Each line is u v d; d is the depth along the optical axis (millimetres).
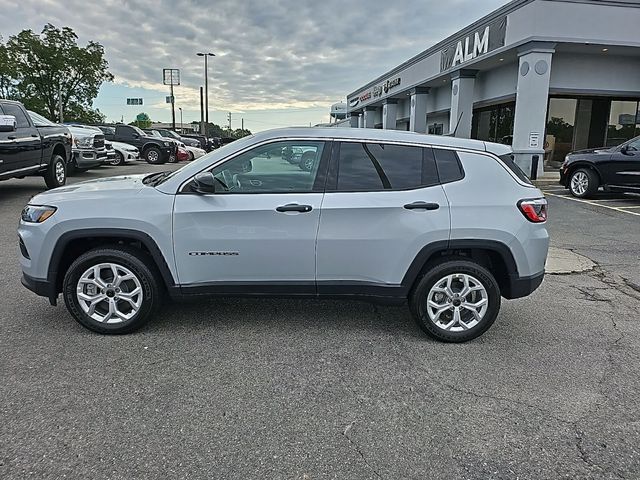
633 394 3213
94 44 43844
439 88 24359
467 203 3818
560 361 3670
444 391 3217
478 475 2443
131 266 3855
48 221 3799
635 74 16812
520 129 15508
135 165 21031
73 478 2348
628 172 10906
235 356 3637
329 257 3822
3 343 3754
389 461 2533
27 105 41094
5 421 2770
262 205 3754
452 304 3928
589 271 6094
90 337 3893
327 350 3773
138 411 2908
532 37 14625
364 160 3867
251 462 2498
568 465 2523
